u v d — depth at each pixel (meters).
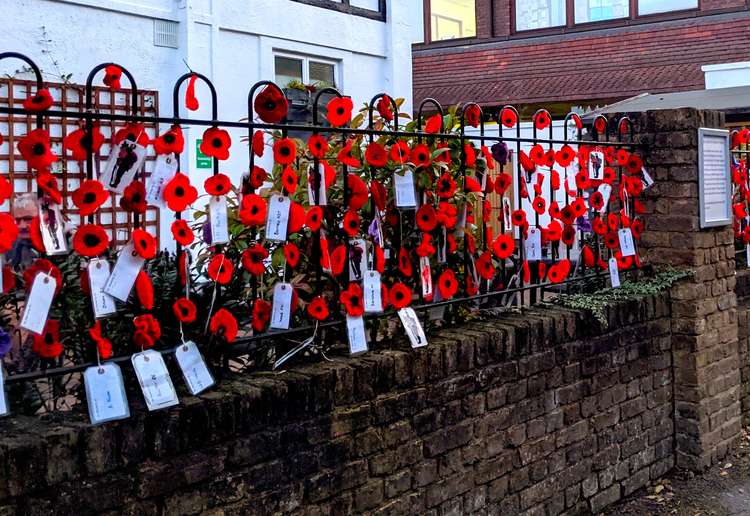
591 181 4.53
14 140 6.46
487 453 3.66
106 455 2.41
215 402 2.67
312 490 2.98
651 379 4.68
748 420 5.71
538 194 4.13
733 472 4.88
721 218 5.03
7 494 2.20
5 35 7.28
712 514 4.33
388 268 3.65
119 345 2.74
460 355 3.53
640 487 4.62
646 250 4.99
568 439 4.10
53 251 2.44
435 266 3.77
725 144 5.08
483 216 3.89
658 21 16.27
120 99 7.89
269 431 2.84
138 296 2.67
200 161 8.73
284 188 3.04
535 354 3.90
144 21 8.41
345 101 3.27
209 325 2.87
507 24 17.58
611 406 4.38
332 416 3.04
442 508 3.47
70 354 2.76
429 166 3.60
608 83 16.55
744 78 15.34
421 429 3.38
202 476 2.64
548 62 17.23
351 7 11.07
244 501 2.77
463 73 17.98
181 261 2.78
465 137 3.70
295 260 3.11
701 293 4.85
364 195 3.32
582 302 4.30
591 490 4.25
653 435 4.71
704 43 15.91
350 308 3.24
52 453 2.30
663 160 4.90
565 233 4.37
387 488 3.25
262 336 3.00
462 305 3.89
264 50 9.79
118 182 2.64
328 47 10.75
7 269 2.41
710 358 4.93
